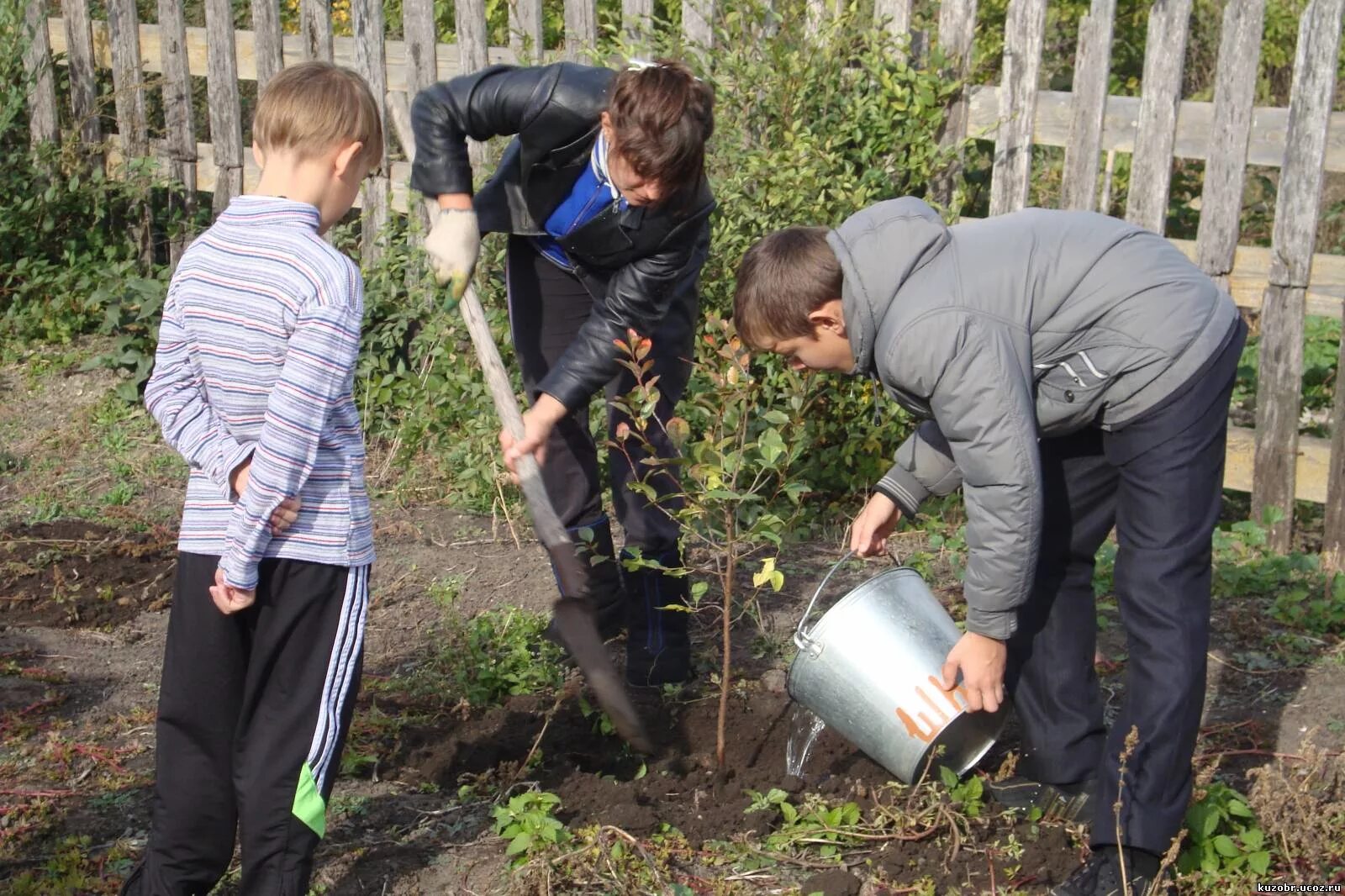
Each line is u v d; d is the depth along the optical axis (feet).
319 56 23.57
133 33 24.90
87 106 25.82
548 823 10.19
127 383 21.94
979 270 9.09
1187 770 9.43
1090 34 17.54
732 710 13.07
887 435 18.49
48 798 11.23
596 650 10.79
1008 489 8.84
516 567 16.72
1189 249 17.72
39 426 21.22
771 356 17.35
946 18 18.69
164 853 8.98
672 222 11.46
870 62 18.57
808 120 18.94
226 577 8.34
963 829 10.61
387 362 21.11
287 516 8.39
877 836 10.59
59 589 15.57
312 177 8.83
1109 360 9.34
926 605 11.05
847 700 10.87
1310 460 17.33
